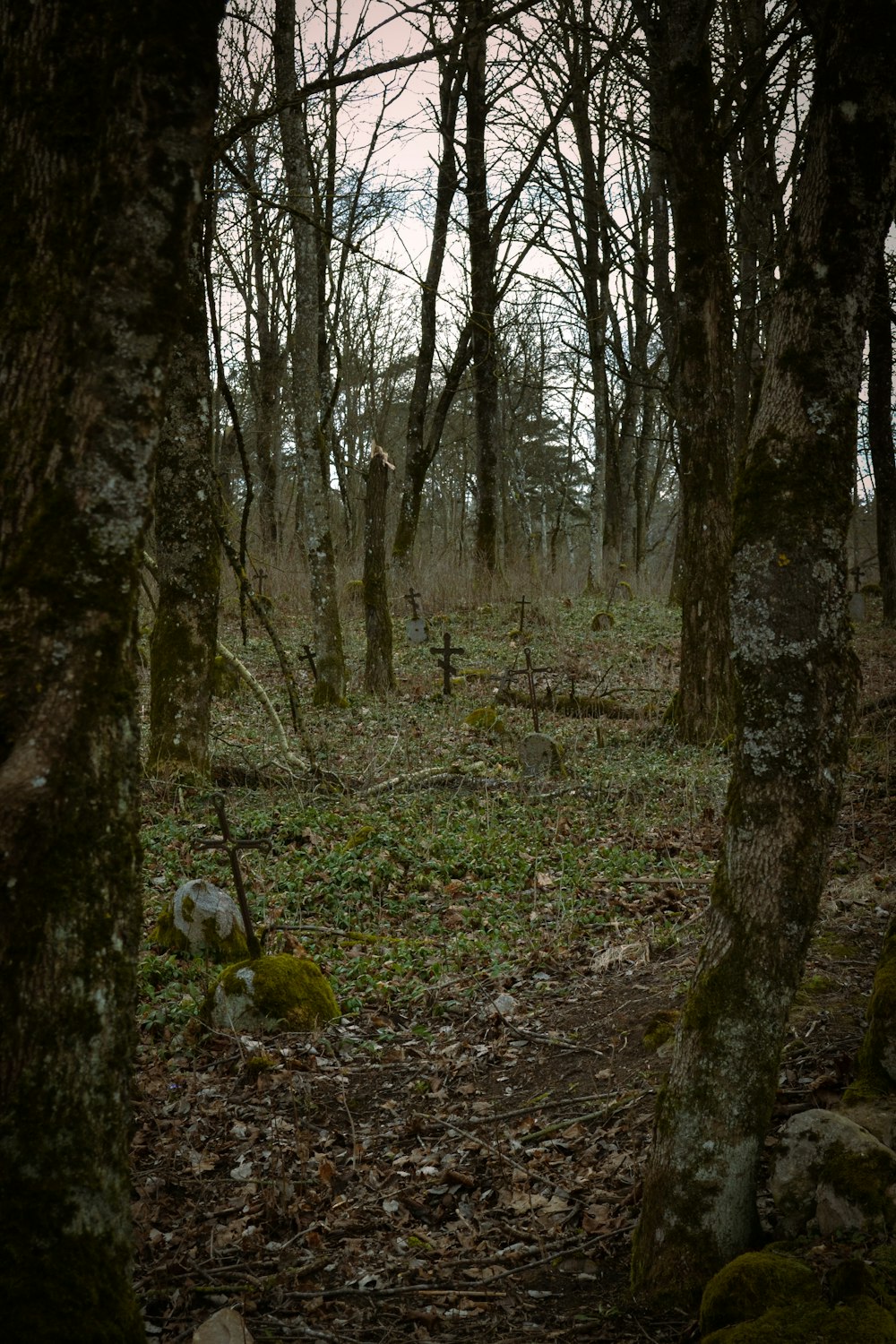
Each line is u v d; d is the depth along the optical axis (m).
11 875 2.44
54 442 2.47
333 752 11.84
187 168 2.54
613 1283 3.83
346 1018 6.35
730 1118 3.48
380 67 4.83
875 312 7.71
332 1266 4.15
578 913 7.71
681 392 12.16
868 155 3.31
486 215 22.95
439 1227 4.41
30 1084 2.46
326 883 8.30
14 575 2.46
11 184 2.48
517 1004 6.38
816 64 3.42
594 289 26.80
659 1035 5.56
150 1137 5.09
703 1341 3.05
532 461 48.41
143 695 13.28
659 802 10.14
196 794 10.11
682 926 7.19
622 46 14.00
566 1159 4.74
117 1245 2.62
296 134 13.96
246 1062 5.74
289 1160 4.89
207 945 7.16
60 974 2.49
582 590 27.53
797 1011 5.27
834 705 3.44
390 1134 5.11
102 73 2.46
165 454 10.39
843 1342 2.84
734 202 17.19
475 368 24.75
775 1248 3.43
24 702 2.44
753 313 17.41
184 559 10.48
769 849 3.45
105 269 2.47
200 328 10.44
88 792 2.54
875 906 6.64
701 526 12.11
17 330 2.46
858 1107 4.03
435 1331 3.71
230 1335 3.46
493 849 9.02
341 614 21.28
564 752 11.85
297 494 25.58
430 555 27.67
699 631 12.21
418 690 15.25
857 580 21.97
